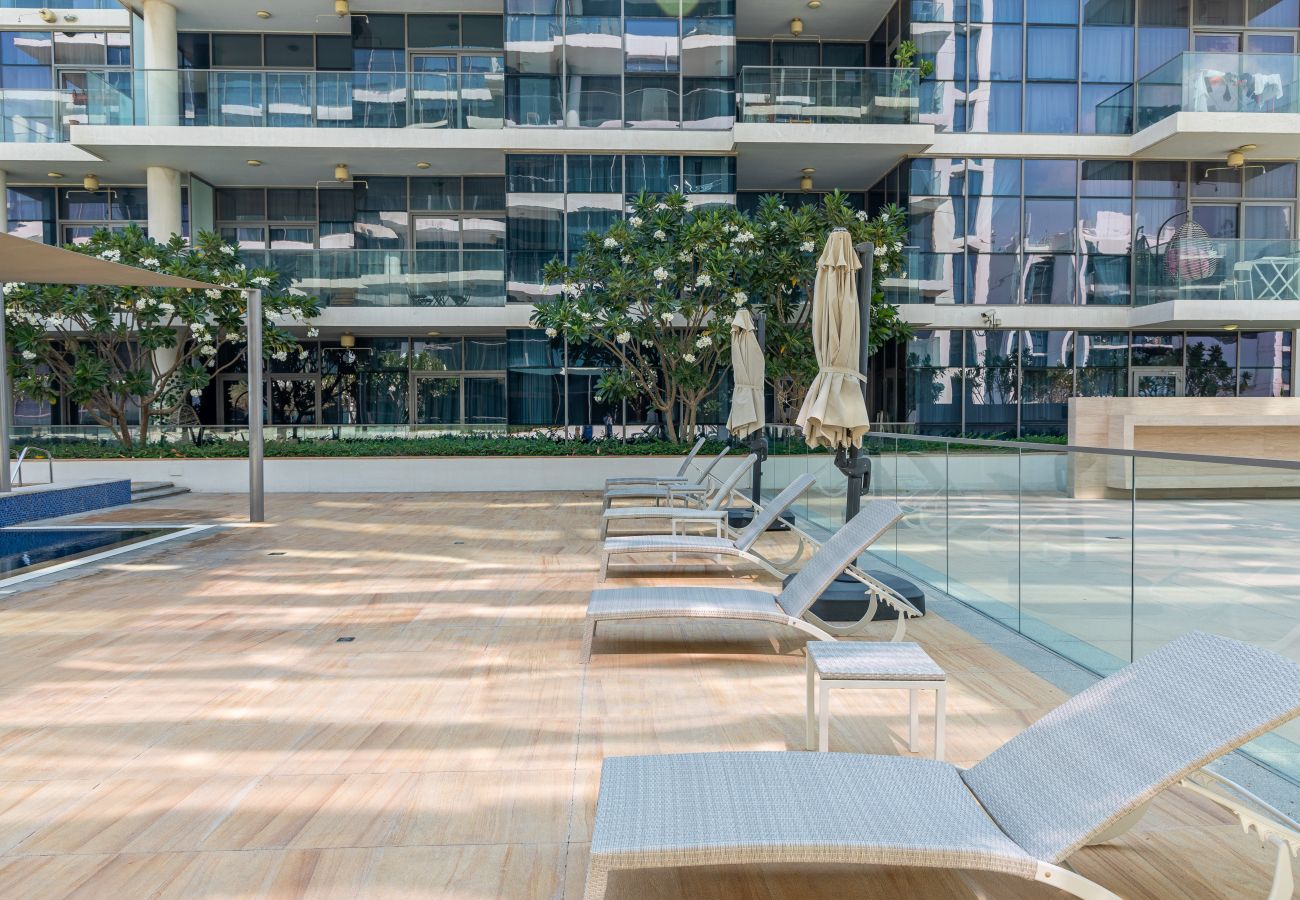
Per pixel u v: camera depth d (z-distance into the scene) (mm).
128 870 2658
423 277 16656
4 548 8867
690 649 5148
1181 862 2717
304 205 19188
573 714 4031
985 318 17141
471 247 19109
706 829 2197
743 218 14633
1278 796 3160
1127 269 17672
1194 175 17688
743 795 2402
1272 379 17891
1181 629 4117
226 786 3256
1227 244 16078
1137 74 17562
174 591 6770
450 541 9383
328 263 16609
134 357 16766
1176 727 2281
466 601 6434
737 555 6570
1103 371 17750
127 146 16375
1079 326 17453
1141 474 4340
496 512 12117
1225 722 2180
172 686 4434
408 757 3529
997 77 17359
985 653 5051
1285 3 17672
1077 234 17516
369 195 19062
